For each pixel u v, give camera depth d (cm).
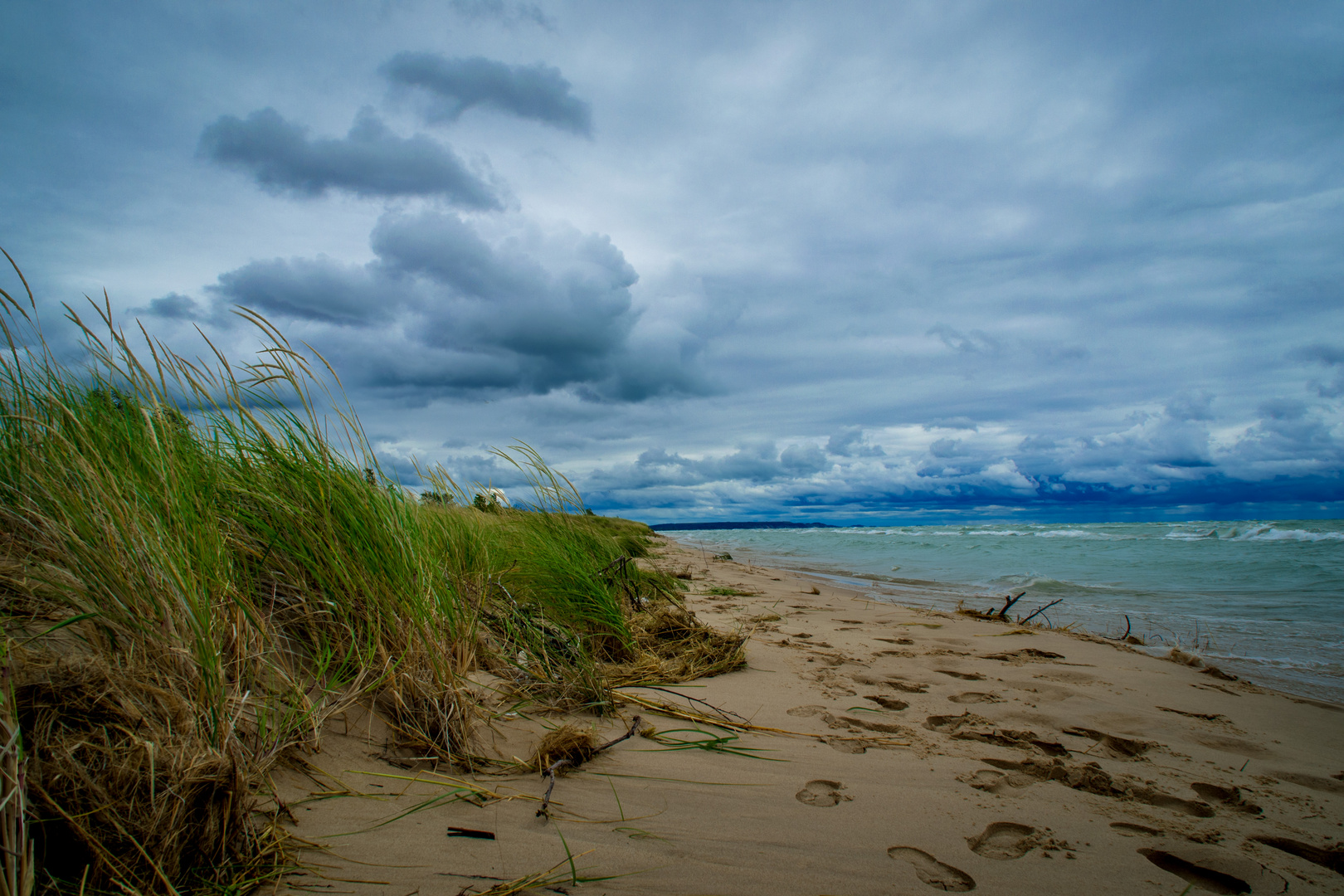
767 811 186
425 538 293
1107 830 187
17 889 99
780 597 756
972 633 509
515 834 159
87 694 131
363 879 132
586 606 370
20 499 170
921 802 199
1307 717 308
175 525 181
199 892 120
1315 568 1084
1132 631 579
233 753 135
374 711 209
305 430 250
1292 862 171
